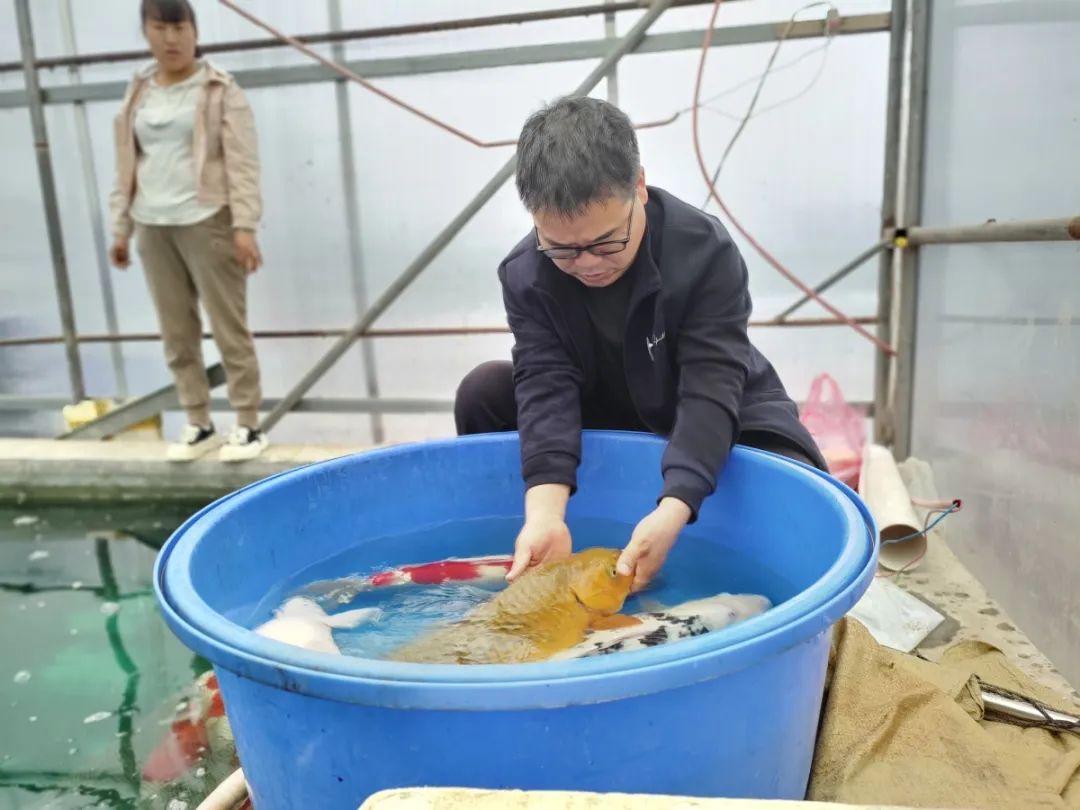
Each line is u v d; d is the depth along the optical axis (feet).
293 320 10.74
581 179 3.32
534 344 4.71
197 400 9.62
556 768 2.34
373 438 11.11
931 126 7.92
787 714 2.67
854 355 9.55
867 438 9.46
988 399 6.04
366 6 9.61
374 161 9.98
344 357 10.75
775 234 9.44
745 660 2.28
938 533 6.19
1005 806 3.05
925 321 8.04
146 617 6.91
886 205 8.77
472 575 4.34
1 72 10.55
